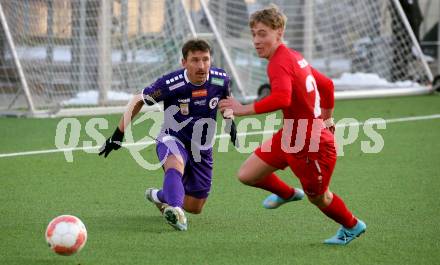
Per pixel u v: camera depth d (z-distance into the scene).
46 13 36.66
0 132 30.70
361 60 47.38
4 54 36.44
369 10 46.72
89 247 15.12
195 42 16.25
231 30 43.16
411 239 15.88
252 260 14.34
